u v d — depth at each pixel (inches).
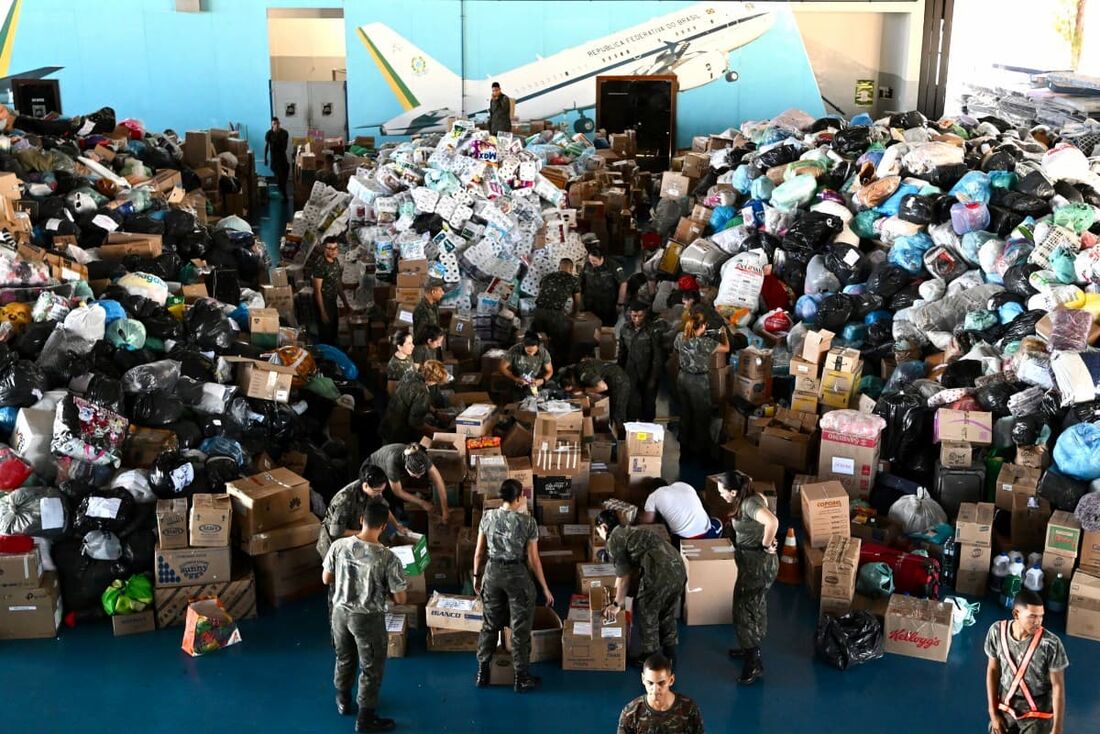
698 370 368.8
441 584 293.1
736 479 252.4
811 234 446.0
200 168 684.7
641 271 586.6
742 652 255.0
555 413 312.2
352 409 377.7
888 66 961.5
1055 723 193.0
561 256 516.1
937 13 921.5
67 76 888.3
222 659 261.7
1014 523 297.1
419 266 474.6
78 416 281.1
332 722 237.6
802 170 492.1
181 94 908.6
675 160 699.4
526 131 813.9
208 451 305.4
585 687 251.8
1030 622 191.0
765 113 953.5
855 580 283.1
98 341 319.9
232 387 323.6
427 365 358.3
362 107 928.9
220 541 271.6
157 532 275.1
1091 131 614.9
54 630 269.3
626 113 938.7
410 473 277.7
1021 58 968.9
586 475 306.8
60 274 354.6
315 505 311.9
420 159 552.4
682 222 540.4
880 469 332.5
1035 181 417.4
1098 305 345.1
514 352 368.5
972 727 237.1
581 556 291.6
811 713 241.8
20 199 415.5
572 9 916.0
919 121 613.6
